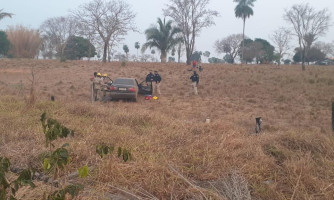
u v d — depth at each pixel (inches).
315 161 261.7
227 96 868.0
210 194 193.5
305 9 1478.8
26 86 916.0
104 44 1723.7
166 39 1739.7
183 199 195.2
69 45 2331.4
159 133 336.2
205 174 229.0
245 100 807.1
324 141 303.7
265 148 293.1
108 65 1545.3
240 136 334.6
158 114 443.8
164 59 1787.6
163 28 1732.3
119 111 451.5
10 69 1338.6
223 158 256.1
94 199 181.6
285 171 237.0
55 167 142.9
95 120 405.4
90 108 454.9
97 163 240.1
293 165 236.5
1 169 119.6
